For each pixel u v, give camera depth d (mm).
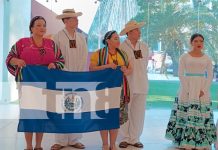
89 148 4484
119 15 7480
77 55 4422
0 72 7719
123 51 4359
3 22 7629
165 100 7723
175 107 4617
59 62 4031
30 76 3875
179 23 7520
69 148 4445
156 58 7598
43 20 3986
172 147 4551
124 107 4227
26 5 7668
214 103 7414
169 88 7680
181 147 4445
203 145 4324
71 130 4012
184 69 4461
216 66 7434
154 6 7520
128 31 4547
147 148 4496
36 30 3936
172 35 7535
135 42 4590
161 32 7539
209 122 4387
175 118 4602
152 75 7641
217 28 7473
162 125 6137
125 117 4246
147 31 7527
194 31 7520
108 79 4078
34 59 3939
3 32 7641
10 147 4410
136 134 4617
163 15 7527
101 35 7430
